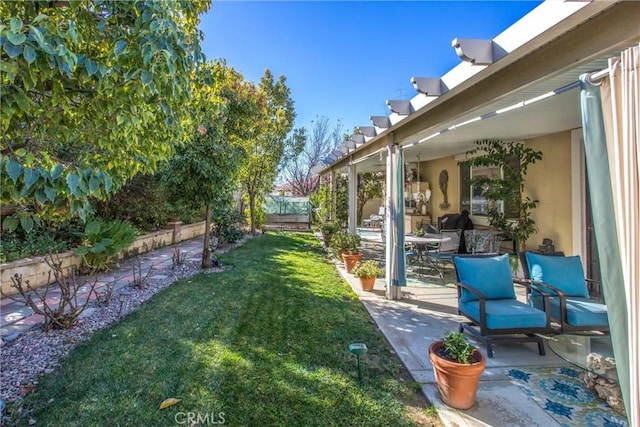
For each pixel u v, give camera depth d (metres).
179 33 2.38
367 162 10.00
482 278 3.88
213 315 4.38
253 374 2.93
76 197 1.84
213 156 6.69
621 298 1.66
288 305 4.84
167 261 7.91
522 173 6.77
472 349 2.59
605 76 1.74
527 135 6.45
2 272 4.98
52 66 1.65
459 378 2.47
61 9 2.07
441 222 9.21
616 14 1.92
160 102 2.39
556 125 5.48
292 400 2.58
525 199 6.82
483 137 6.61
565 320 3.52
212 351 3.35
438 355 2.64
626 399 1.64
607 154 1.72
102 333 3.77
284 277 6.52
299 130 20.50
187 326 3.99
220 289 5.59
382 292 5.66
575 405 2.56
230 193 8.18
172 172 6.43
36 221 1.98
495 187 6.85
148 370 2.96
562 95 3.65
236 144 8.05
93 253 6.39
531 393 2.72
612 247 1.69
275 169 14.83
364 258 8.73
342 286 6.04
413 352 3.42
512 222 7.04
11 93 1.66
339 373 2.98
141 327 3.95
